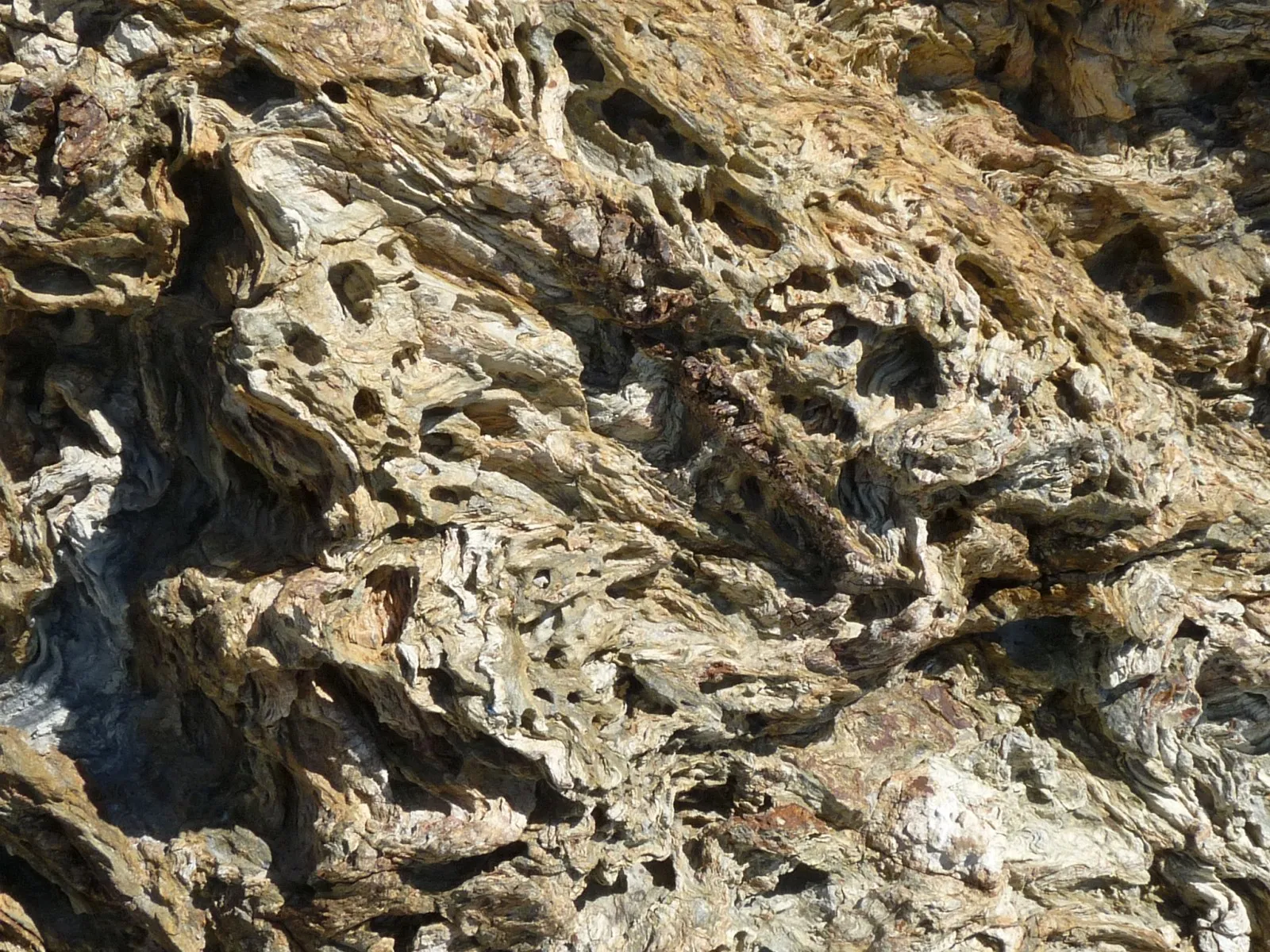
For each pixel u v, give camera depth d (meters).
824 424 7.30
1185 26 8.05
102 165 6.17
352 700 6.61
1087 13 8.22
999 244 7.55
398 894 6.64
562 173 6.57
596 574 7.07
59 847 7.02
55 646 7.35
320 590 6.29
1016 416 7.37
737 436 7.12
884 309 7.03
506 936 6.95
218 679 6.67
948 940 8.01
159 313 6.82
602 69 6.90
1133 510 7.82
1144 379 8.05
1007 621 8.38
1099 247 8.50
